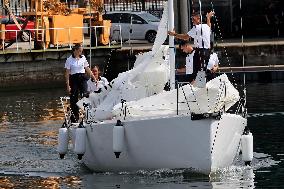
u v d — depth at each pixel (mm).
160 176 40062
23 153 48219
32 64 88500
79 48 46125
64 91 85500
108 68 93062
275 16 103000
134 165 40625
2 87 87250
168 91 41031
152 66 43812
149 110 40781
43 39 91938
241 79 86000
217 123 38312
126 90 43625
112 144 40625
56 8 94938
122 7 120000
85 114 43281
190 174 39562
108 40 96312
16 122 61719
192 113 38312
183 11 94625
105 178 40688
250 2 102625
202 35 41969
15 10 106750
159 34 43656
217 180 39375
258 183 39094
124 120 40219
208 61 42219
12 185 40000
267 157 45719
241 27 95438
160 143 39344
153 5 117875
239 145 42000
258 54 90688
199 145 38500
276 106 66062
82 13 97312
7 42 101188
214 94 39406
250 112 63469
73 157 46375
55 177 41562
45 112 67375
